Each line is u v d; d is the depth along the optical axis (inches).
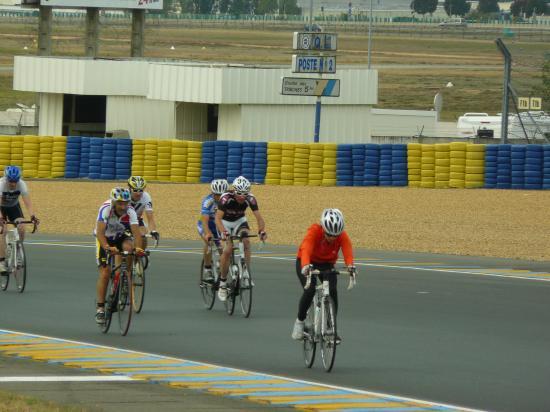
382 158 3735.2
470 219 2918.3
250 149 3782.0
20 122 5634.8
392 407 963.3
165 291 1756.9
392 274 1985.7
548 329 1441.9
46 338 1333.7
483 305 1643.7
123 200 1325.0
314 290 1149.1
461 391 1052.5
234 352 1258.6
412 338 1364.4
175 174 3826.3
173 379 1084.5
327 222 1107.9
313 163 3742.6
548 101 6353.3
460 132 5580.7
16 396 938.7
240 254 1514.5
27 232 2593.5
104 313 1376.7
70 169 3897.6
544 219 2942.9
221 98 4303.6
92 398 974.4
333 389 1048.2
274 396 1006.4
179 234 2598.4
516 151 3651.6
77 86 4847.4
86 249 2301.9
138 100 4810.5
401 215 2982.3
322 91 4094.5
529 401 1009.5
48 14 5447.8
